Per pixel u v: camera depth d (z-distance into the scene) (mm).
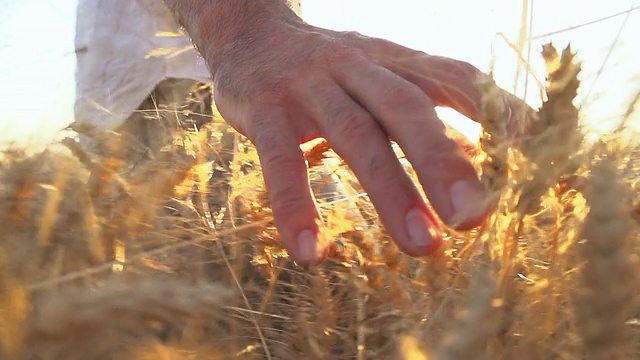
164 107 475
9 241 236
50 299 188
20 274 219
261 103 404
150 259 310
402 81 362
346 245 357
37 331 181
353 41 421
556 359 241
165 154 378
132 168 357
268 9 470
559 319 252
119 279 256
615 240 200
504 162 272
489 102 273
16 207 253
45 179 281
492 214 281
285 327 335
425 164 320
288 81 407
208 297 191
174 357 217
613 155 255
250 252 404
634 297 205
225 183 439
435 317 261
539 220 314
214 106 479
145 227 312
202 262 346
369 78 372
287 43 432
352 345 317
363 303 334
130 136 357
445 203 305
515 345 240
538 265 296
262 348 320
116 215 295
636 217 245
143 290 186
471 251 290
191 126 515
